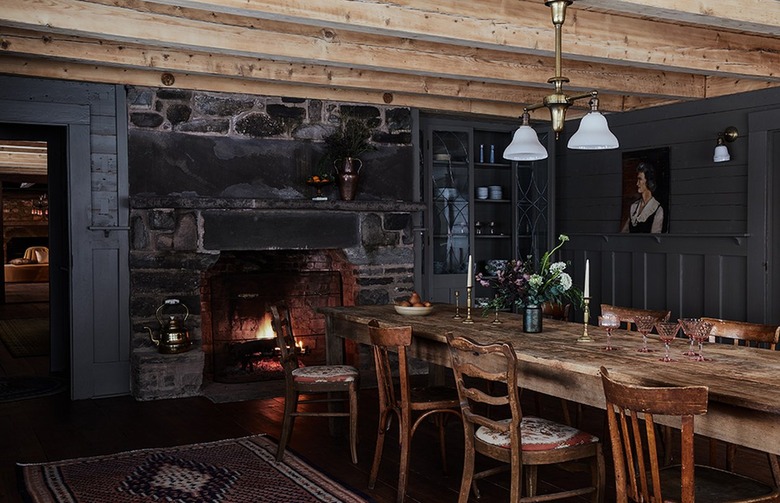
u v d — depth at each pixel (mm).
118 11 4406
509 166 8047
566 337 3709
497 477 4031
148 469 4152
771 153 6086
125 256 5965
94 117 5812
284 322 4836
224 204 5953
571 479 3965
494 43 4516
